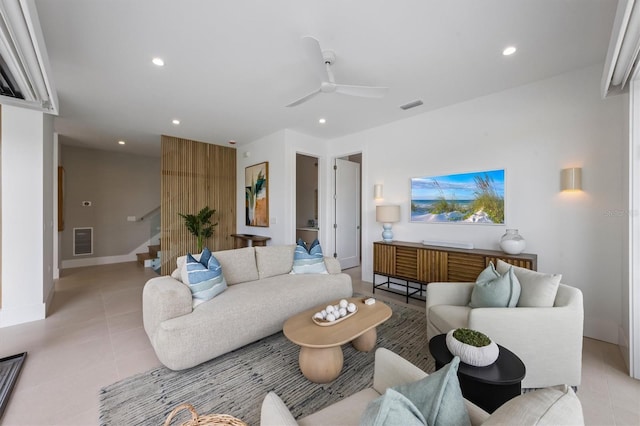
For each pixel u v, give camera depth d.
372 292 4.25
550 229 2.94
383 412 0.73
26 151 3.06
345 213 5.91
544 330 1.85
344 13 1.97
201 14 1.99
